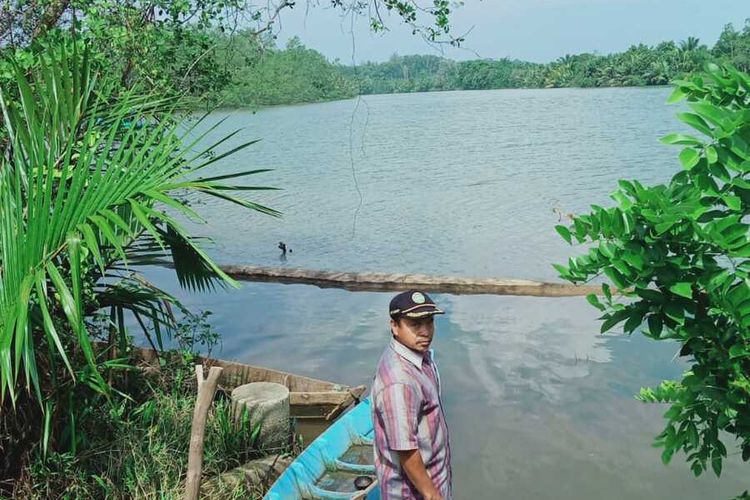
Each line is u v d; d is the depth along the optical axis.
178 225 4.47
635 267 2.96
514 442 7.17
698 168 2.96
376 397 3.24
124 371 6.37
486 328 10.67
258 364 9.57
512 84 166.25
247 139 49.34
